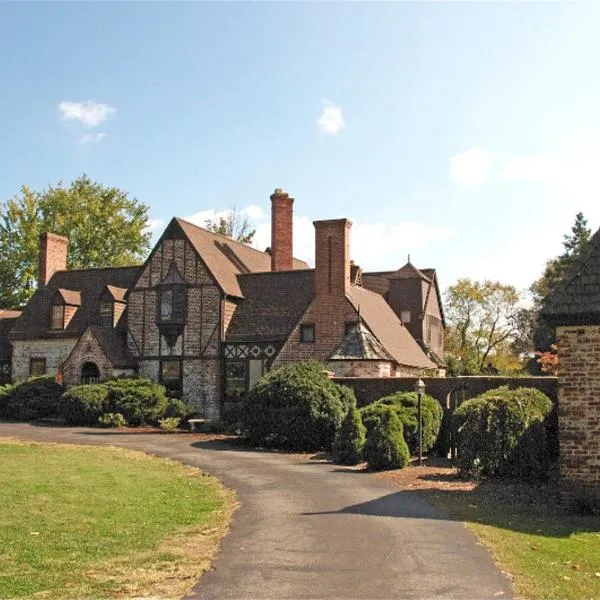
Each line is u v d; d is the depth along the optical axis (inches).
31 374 1663.4
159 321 1471.5
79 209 2327.8
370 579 351.6
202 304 1450.5
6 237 2314.2
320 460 848.9
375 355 1195.9
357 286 1497.3
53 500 548.1
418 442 842.2
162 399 1316.4
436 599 321.4
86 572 361.4
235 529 466.0
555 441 741.3
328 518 501.7
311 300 1353.3
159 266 1493.6
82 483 631.2
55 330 1652.3
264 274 1521.9
